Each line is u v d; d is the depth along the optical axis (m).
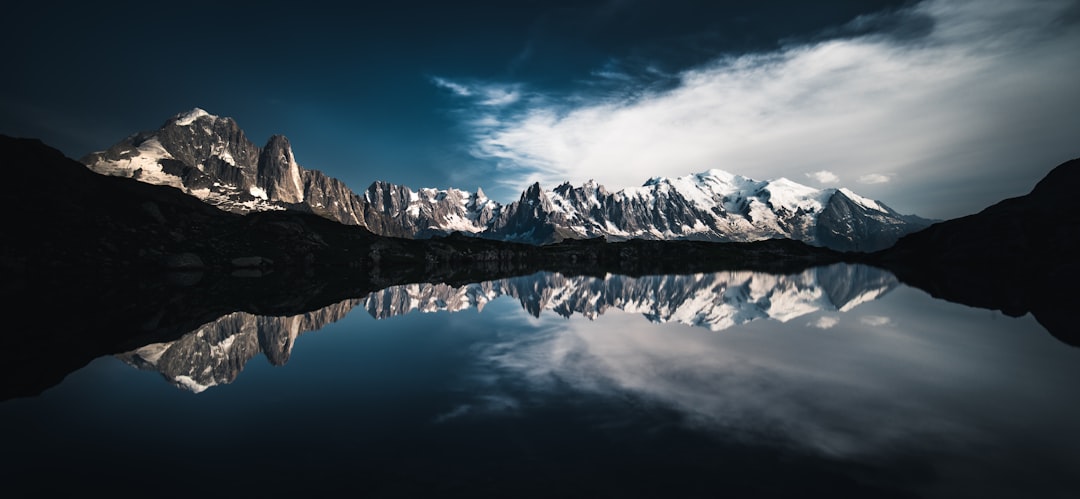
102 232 77.06
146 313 33.81
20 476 8.84
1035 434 10.67
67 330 26.25
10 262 59.94
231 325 29.56
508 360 19.53
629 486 8.40
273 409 13.08
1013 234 91.88
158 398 14.20
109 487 8.45
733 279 88.06
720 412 12.49
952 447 9.98
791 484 8.38
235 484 8.62
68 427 11.62
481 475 8.91
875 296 47.62
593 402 13.53
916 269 105.12
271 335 26.14
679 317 34.34
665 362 18.83
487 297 52.00
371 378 16.59
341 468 9.26
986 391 14.23
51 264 64.50
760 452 9.84
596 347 22.39
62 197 76.88
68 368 17.97
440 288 63.62
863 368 17.50
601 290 62.31
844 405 12.98
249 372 17.59
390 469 9.21
